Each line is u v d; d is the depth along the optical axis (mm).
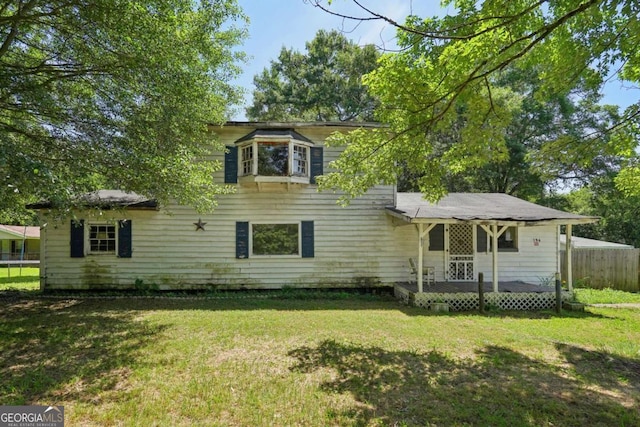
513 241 12531
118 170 7883
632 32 4957
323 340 6336
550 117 21266
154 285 11469
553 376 4781
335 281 11859
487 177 22859
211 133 10578
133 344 6023
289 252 11984
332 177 7531
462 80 5465
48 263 11375
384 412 3734
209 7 8289
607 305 10477
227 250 11703
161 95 7750
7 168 5508
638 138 6250
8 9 7703
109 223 10930
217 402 3936
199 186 9344
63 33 7105
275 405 3877
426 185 7215
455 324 7711
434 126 6238
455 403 3959
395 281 11922
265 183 11367
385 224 11992
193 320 7797
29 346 5910
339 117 27531
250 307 9516
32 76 7766
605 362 5352
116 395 4105
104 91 7785
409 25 4871
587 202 26188
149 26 6895
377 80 5715
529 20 4930
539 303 10008
